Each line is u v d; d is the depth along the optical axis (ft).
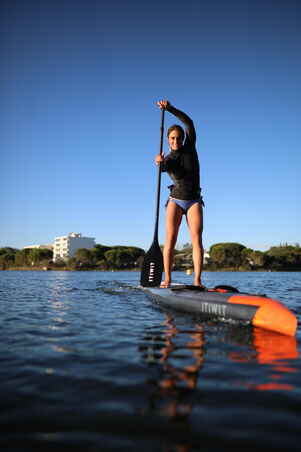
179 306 15.28
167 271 17.15
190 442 4.35
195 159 16.17
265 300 11.82
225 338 10.19
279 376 6.79
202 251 16.10
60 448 4.25
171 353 8.58
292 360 7.93
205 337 10.36
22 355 8.43
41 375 6.88
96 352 8.72
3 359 8.07
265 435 4.51
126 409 5.27
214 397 5.72
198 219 15.99
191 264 274.77
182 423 4.83
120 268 282.15
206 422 4.86
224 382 6.45
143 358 8.12
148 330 11.51
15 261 326.03
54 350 8.93
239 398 5.68
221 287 14.52
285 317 10.71
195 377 6.74
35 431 4.64
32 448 4.25
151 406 5.38
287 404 5.45
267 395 5.82
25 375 6.88
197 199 16.17
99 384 6.36
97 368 7.34
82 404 5.47
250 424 4.80
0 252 358.64
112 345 9.47
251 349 8.95
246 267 266.57
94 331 11.46
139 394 5.86
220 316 12.62
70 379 6.64
